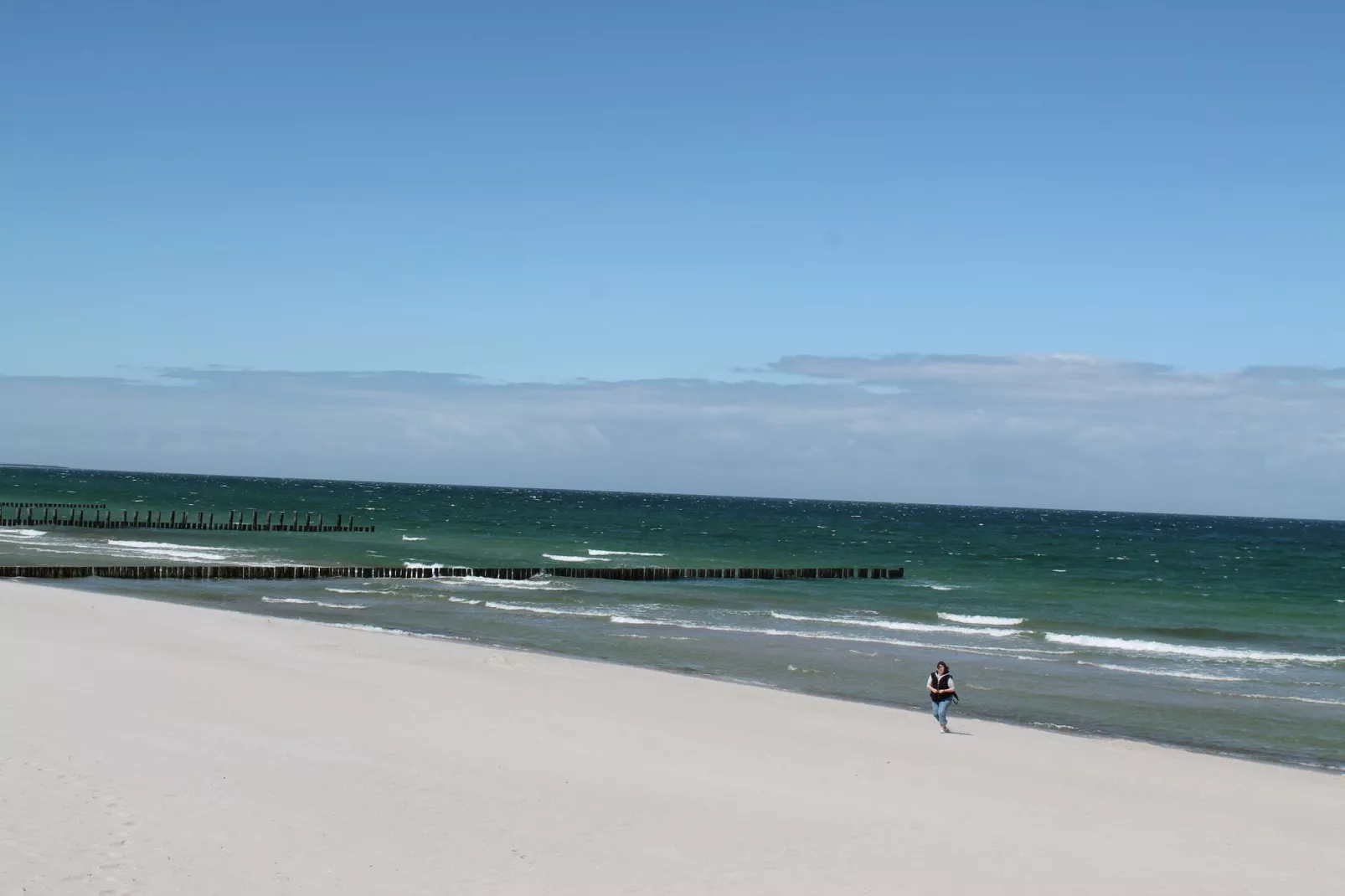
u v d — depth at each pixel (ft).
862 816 48.49
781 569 207.00
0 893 32.32
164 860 36.40
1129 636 134.62
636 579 191.93
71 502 433.07
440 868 37.93
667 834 43.80
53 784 43.21
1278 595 199.62
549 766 53.52
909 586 196.34
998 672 100.63
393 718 61.67
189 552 211.00
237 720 57.93
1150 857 45.39
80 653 74.84
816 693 87.51
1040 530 531.09
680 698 75.82
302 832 40.55
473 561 221.25
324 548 237.66
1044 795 55.31
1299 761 69.72
